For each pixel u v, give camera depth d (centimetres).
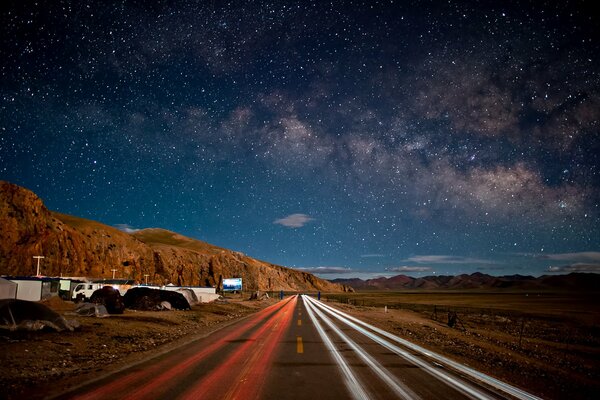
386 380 864
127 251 11231
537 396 784
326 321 2555
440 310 6184
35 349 1195
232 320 2634
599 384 1287
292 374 913
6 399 698
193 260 15162
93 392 742
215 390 761
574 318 5409
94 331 1639
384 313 4222
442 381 866
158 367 984
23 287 3841
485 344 2228
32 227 7450
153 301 3155
